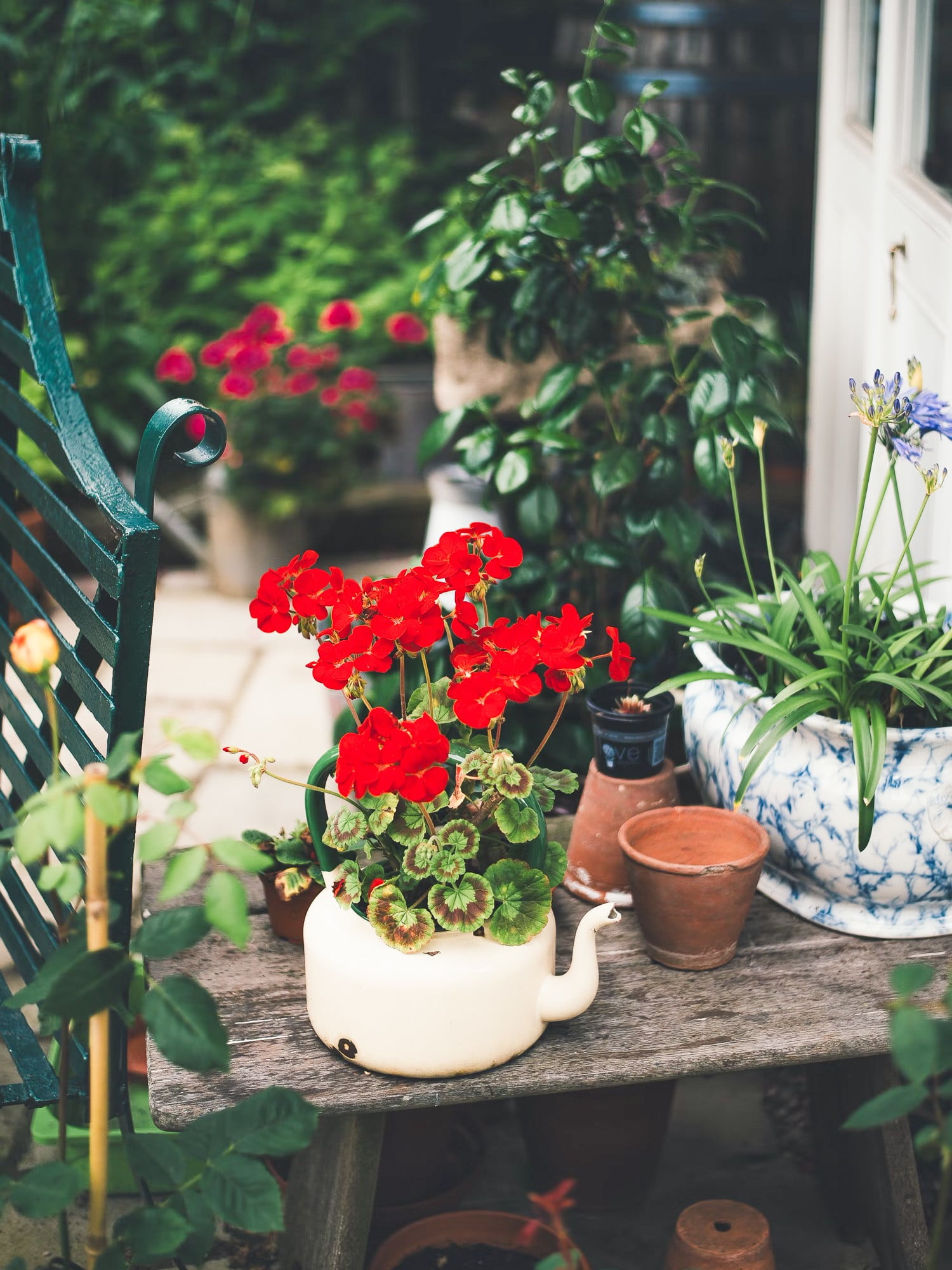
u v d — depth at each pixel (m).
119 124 4.75
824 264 2.91
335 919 1.45
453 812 1.46
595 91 2.21
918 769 1.55
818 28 4.17
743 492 4.07
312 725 3.41
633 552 2.39
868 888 1.60
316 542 4.57
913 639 1.70
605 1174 1.84
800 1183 1.95
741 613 1.86
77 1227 1.83
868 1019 1.49
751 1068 1.45
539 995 1.43
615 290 2.41
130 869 1.43
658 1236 1.84
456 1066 1.40
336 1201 1.51
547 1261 1.23
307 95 5.73
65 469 1.54
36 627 1.13
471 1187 1.86
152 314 4.93
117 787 1.10
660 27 4.17
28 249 1.70
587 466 2.46
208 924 1.14
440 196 5.60
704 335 2.59
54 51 4.59
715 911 1.54
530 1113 1.83
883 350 2.49
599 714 1.70
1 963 2.34
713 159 4.24
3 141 1.74
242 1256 1.82
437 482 3.28
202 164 5.21
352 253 5.19
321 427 4.30
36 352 1.62
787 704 1.57
